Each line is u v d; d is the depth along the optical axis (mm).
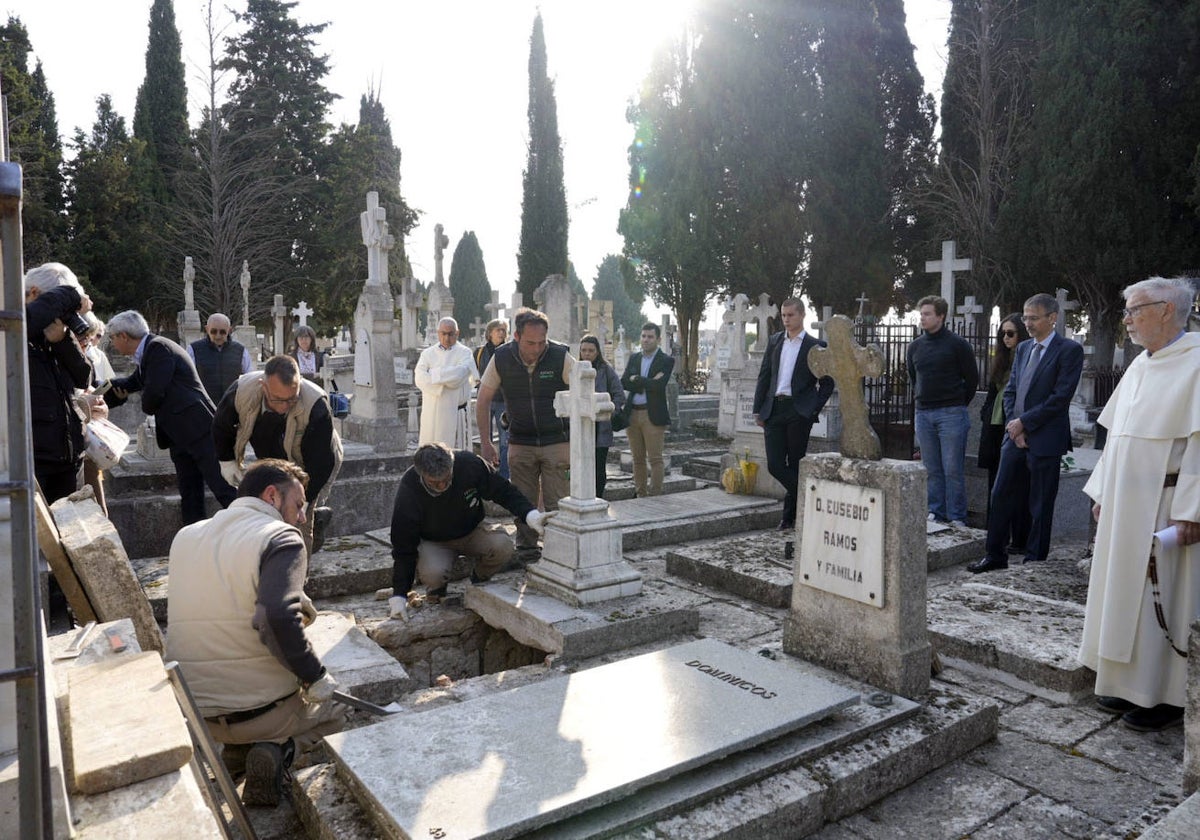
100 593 3199
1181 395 3301
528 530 5684
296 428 4801
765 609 5238
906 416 11133
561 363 5586
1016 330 6617
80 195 29422
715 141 28094
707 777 2750
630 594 4855
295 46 34844
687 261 28547
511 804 2438
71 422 4383
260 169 31688
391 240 8289
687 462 10602
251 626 2953
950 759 3211
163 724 2180
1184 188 20688
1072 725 3525
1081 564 5531
